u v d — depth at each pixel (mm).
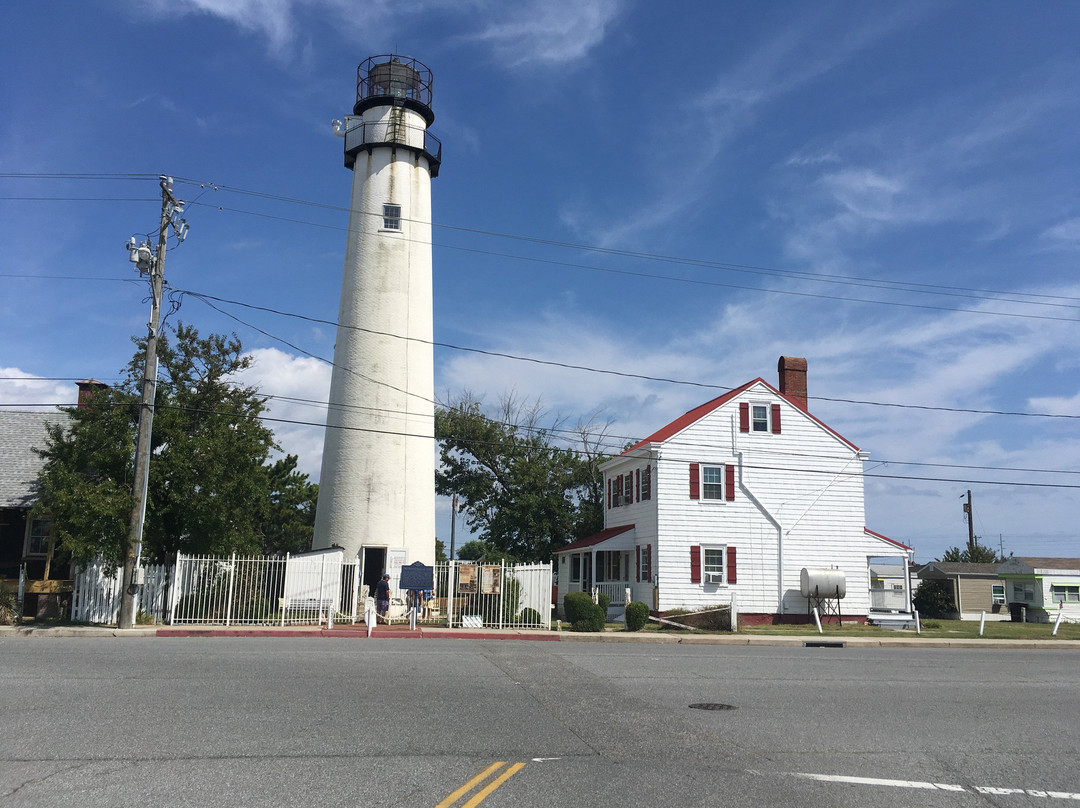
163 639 18781
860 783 7543
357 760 7699
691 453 32344
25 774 7062
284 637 20344
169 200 22109
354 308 30047
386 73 31797
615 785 7109
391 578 28172
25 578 24141
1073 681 15359
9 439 27109
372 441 29078
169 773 7148
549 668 14891
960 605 47594
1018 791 7477
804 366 35938
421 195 31359
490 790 6836
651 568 32094
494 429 44250
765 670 15648
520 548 44469
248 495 24156
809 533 32562
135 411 23453
